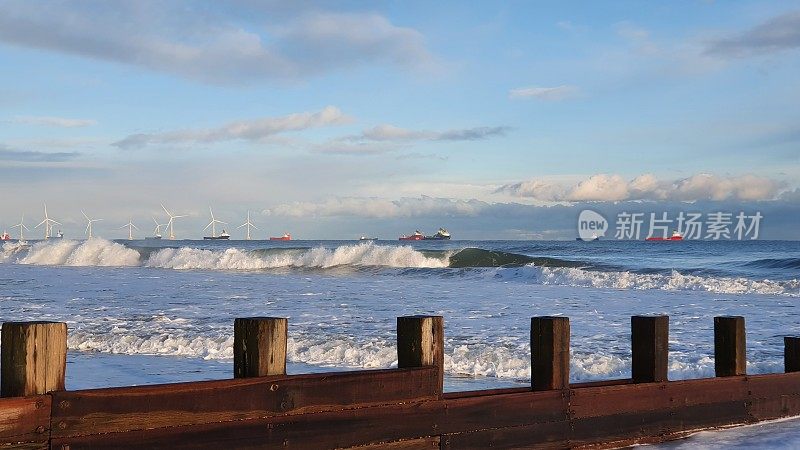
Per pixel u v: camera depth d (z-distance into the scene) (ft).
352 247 122.83
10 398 10.13
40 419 10.37
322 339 35.86
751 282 69.51
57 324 10.69
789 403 20.22
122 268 131.23
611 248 224.12
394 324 42.01
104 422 10.89
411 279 92.38
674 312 49.52
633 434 17.24
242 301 58.08
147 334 38.70
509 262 115.14
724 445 17.47
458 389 25.76
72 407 10.63
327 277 99.04
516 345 33.58
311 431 12.88
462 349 32.14
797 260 102.78
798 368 20.95
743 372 19.67
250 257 128.47
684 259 144.05
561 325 16.28
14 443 10.14
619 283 78.18
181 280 89.86
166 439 11.42
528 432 15.57
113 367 30.66
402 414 13.92
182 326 41.78
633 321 18.26
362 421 13.44
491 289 72.95
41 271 115.14
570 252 200.85
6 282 83.87
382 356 31.65
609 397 16.88
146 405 11.25
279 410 12.54
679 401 18.07
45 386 10.52
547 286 76.95
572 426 16.25
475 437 14.87
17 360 10.37
